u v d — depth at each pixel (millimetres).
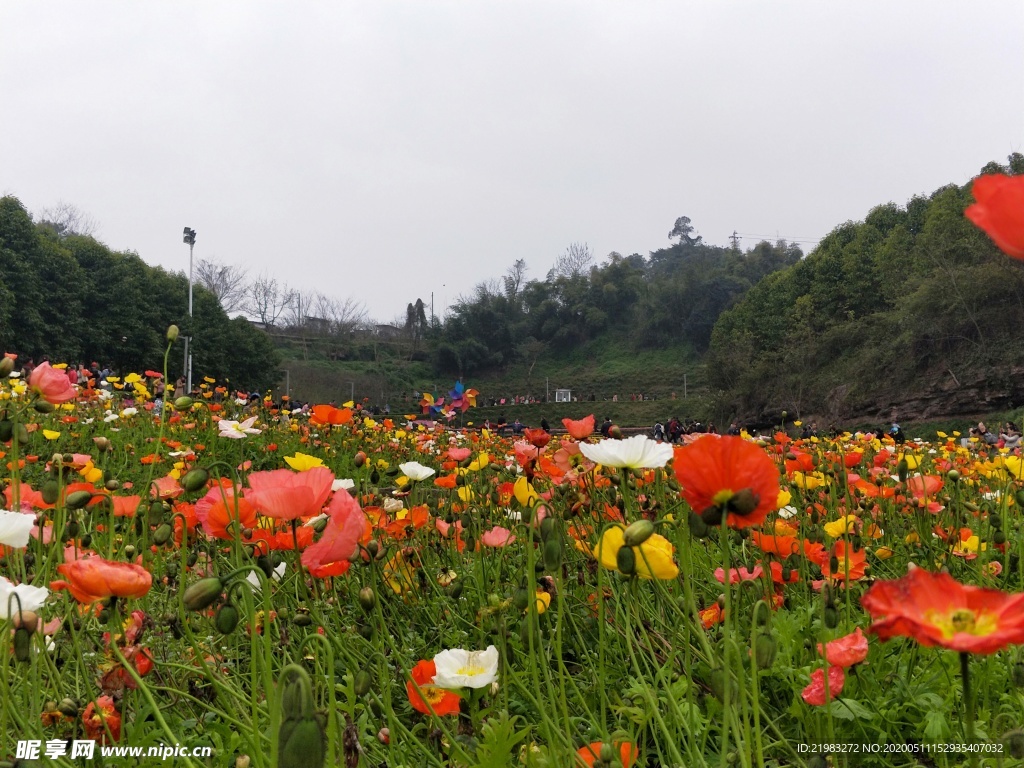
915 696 2018
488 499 3791
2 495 2760
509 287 122938
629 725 1846
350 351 104375
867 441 7602
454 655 1795
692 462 1279
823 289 63344
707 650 1411
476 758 1684
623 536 1550
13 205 39812
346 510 1683
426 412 9438
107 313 45188
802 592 2783
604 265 119875
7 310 37969
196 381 50531
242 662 2555
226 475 6016
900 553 3061
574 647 2764
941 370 41562
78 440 7145
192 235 48094
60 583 1805
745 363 59562
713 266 122625
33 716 1767
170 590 2648
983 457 7000
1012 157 51969
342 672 2301
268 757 1655
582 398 96875
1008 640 836
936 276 41094
